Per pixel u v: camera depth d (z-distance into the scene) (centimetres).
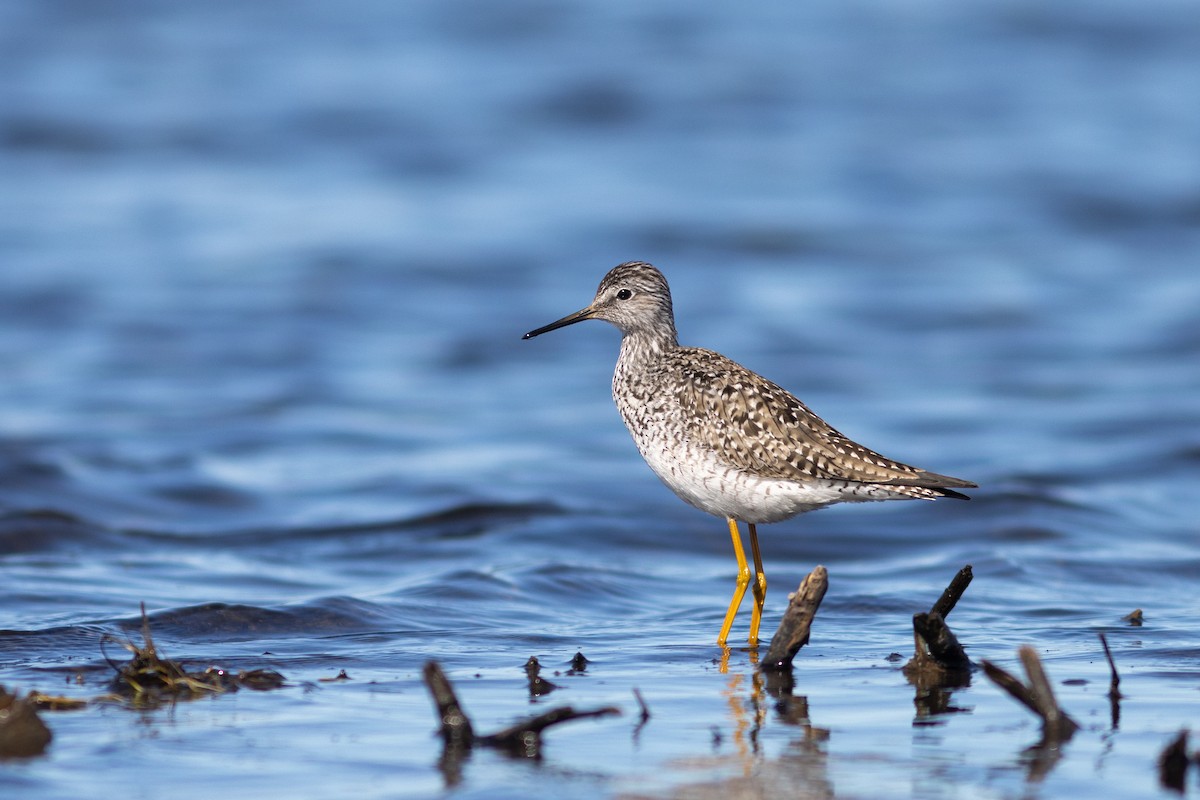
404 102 3459
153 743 701
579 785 646
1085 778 652
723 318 2259
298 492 1452
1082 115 3450
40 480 1403
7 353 2023
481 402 1872
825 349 2117
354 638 930
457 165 3100
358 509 1386
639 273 1080
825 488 953
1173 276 2492
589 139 3288
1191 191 2936
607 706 773
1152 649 896
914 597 1059
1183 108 3478
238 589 1077
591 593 1086
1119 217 2830
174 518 1345
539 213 2806
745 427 968
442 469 1551
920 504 1392
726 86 3606
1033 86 3662
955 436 1698
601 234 2678
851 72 3747
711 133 3331
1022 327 2239
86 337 2108
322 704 774
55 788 635
